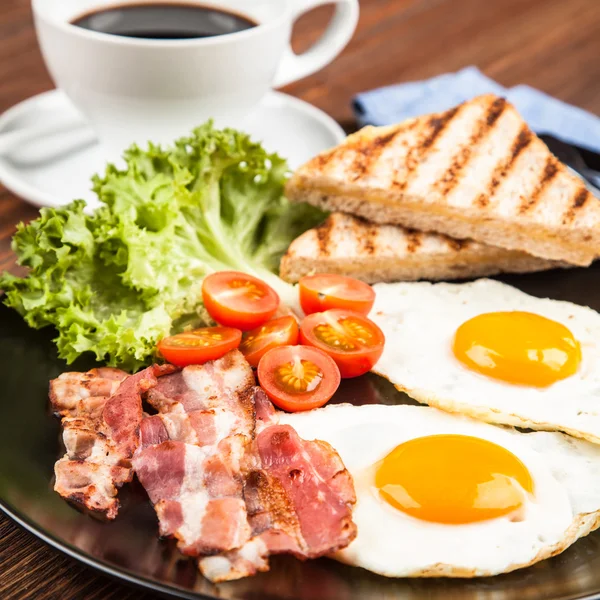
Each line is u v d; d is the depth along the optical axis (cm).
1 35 78
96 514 48
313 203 61
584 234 59
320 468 49
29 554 49
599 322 57
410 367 54
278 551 47
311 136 67
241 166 61
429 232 61
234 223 60
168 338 54
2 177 62
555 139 66
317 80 75
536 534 48
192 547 47
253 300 56
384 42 80
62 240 55
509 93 72
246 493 48
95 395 52
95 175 58
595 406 53
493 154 62
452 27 82
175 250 58
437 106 71
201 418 50
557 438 51
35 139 66
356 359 53
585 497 49
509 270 61
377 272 60
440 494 49
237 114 65
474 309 57
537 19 83
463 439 50
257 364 54
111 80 62
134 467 49
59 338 54
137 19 65
